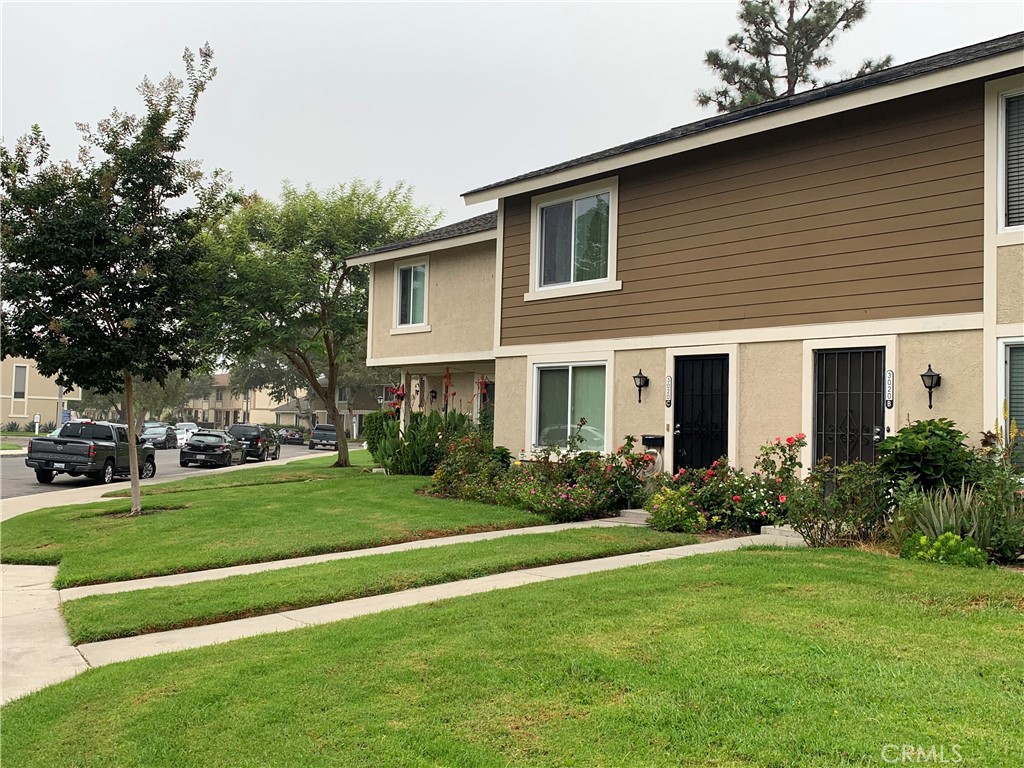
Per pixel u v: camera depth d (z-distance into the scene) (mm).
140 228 13203
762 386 11539
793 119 10961
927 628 5559
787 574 7250
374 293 21922
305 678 5137
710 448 12242
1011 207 9352
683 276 12656
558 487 12695
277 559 10031
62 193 13250
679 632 5602
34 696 5258
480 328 18719
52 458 23922
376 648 5680
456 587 8023
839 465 10102
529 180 14836
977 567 7535
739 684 4617
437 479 15234
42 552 11102
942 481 8672
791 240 11320
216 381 113625
